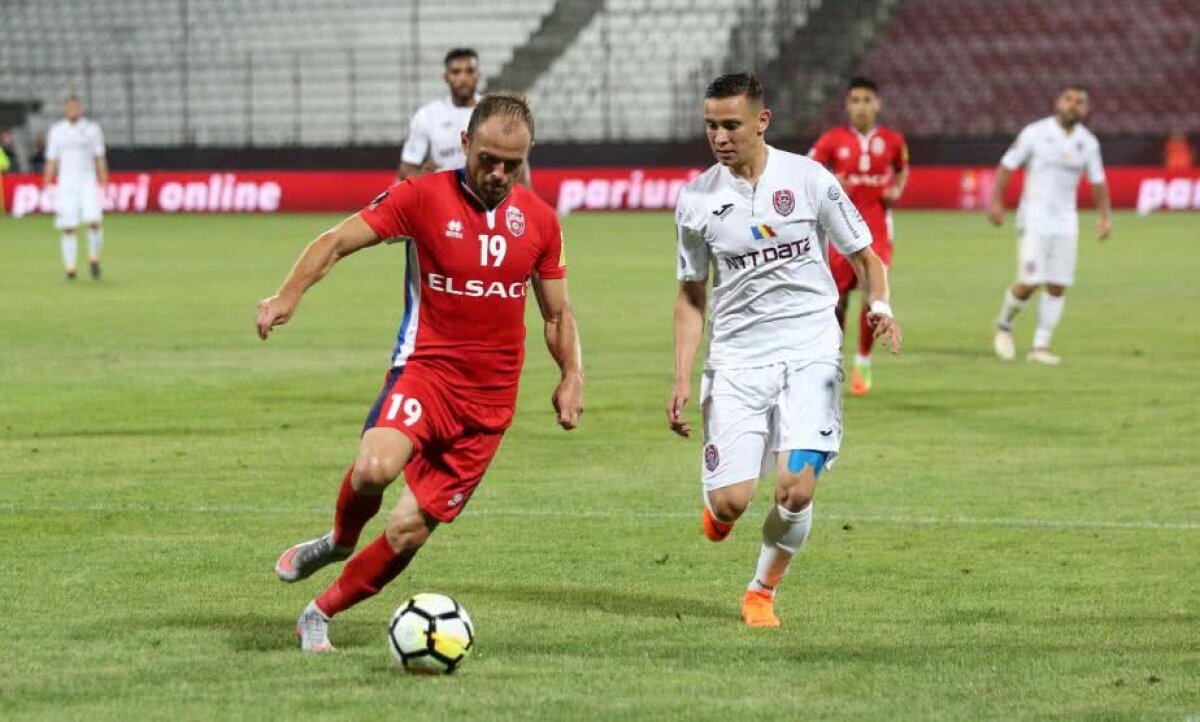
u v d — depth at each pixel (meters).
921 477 33.66
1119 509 30.42
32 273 84.31
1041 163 52.16
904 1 150.25
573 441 37.94
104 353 53.22
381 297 73.75
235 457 35.28
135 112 155.62
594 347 56.12
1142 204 124.94
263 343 56.28
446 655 18.92
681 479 33.38
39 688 18.27
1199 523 29.19
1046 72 145.00
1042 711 17.56
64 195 80.56
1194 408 42.88
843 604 23.33
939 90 144.75
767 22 148.62
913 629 21.75
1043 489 32.38
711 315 23.06
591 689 18.38
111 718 17.11
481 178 19.31
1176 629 21.70
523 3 154.38
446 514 20.19
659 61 148.12
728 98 21.67
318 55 155.62
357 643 20.73
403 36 155.50
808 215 22.12
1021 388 46.75
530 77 149.75
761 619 22.02
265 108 155.12
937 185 129.12
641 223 120.75
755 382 22.27
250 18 159.75
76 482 32.41
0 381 46.62
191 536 27.64
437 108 46.31
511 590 24.08
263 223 122.75
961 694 18.28
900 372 50.34
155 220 127.31
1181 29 146.50
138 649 20.19
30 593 23.42
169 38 160.12
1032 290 52.84
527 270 20.08
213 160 135.38
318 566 20.80
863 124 46.91
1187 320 64.94
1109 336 59.84
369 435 19.58
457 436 20.03
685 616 22.50
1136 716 17.36
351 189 132.50
